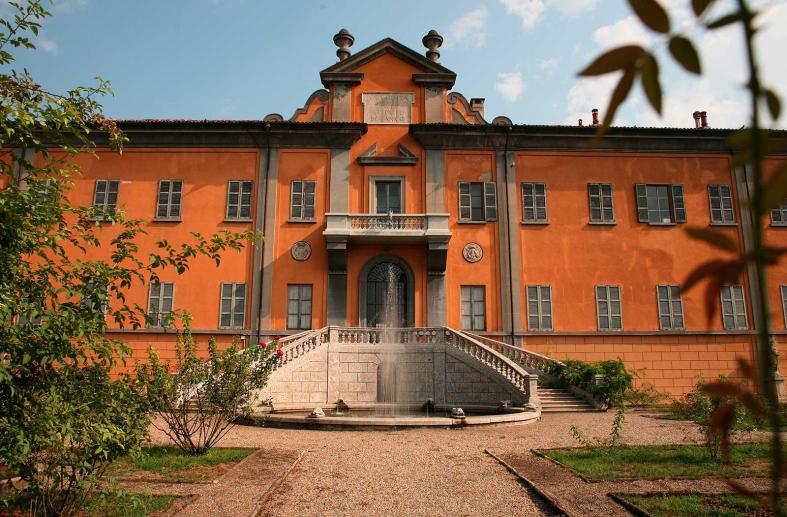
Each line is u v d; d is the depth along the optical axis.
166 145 24.92
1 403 5.64
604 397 19.97
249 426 15.42
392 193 24.98
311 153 25.12
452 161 25.28
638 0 1.11
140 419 7.09
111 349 6.12
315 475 9.56
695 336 24.12
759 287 1.05
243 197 24.70
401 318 23.92
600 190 25.28
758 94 1.03
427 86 25.98
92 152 6.90
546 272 24.53
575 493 8.11
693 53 1.09
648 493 7.91
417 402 20.80
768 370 1.09
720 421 1.22
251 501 7.74
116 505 7.02
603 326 24.19
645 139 25.48
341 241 23.20
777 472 1.11
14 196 5.71
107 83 6.89
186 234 24.19
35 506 6.14
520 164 25.36
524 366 22.48
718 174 25.55
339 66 25.94
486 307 24.09
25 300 5.70
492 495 8.31
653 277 24.64
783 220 24.70
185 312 6.98
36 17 6.09
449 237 23.25
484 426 15.39
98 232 23.59
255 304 23.67
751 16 1.04
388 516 7.39
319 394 20.66
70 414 5.69
